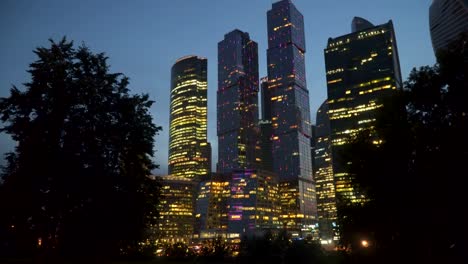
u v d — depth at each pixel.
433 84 28.42
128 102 37.75
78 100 34.97
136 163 39.06
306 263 61.31
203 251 88.19
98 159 34.59
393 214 29.45
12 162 33.59
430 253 28.86
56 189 32.47
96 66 38.06
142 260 61.62
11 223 33.62
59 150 33.12
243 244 75.94
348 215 33.19
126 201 35.56
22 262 44.06
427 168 27.75
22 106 33.72
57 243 35.31
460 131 26.48
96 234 35.00
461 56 27.17
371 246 33.78
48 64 34.75
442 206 26.61
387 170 29.47
